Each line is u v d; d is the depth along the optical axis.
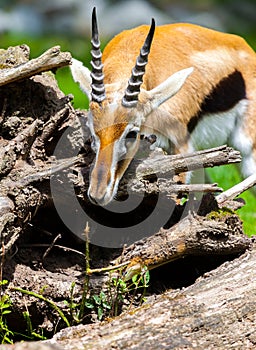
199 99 9.76
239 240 7.23
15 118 7.26
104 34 29.95
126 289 6.76
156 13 30.89
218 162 7.22
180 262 7.50
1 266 6.40
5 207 6.45
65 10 30.72
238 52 10.39
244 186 8.13
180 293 6.54
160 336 5.84
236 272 6.82
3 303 6.38
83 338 5.76
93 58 7.62
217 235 7.11
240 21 31.44
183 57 9.62
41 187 6.84
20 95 7.36
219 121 10.12
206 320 6.06
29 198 6.65
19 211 6.57
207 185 7.22
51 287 6.75
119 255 7.24
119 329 5.89
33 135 6.99
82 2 31.08
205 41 10.05
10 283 6.73
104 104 7.57
